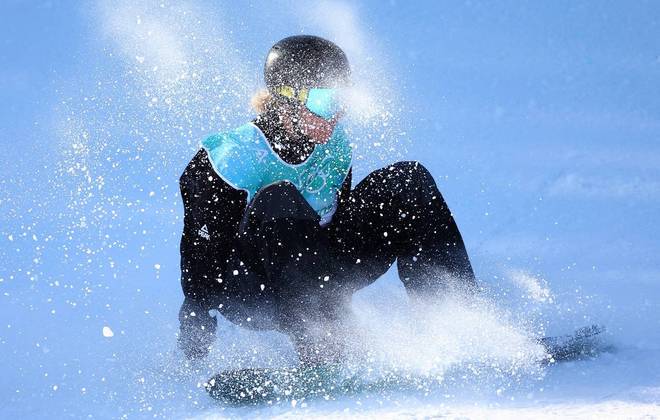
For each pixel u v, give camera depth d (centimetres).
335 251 1299
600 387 1079
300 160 1241
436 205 1246
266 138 1226
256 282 1222
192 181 1218
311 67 1215
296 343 1162
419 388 1111
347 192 1318
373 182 1291
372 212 1276
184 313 1258
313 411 1062
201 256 1228
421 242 1242
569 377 1124
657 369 1139
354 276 1303
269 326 1265
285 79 1220
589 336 1224
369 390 1115
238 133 1229
